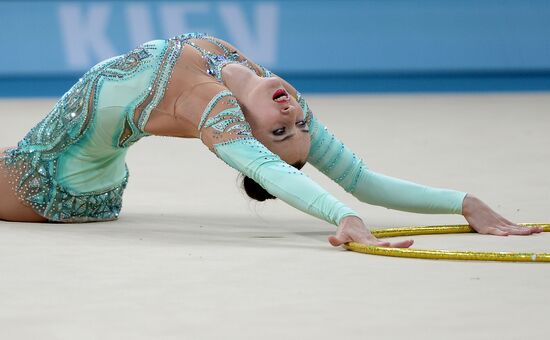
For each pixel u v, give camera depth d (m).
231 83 15.56
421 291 11.42
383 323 10.03
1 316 10.38
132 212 18.72
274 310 10.56
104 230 16.30
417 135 35.06
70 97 16.77
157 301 10.98
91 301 10.99
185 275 12.33
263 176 14.55
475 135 34.69
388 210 18.83
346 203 19.78
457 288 11.57
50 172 16.91
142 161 28.30
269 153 14.73
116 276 12.27
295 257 13.57
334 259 13.40
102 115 16.28
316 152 16.41
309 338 9.52
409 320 10.15
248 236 15.70
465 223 17.11
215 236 15.67
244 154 14.66
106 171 17.27
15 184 17.06
